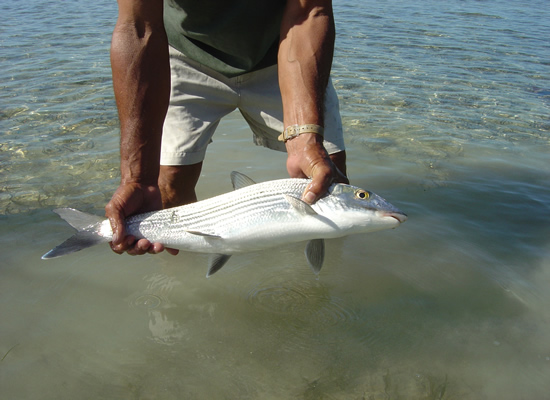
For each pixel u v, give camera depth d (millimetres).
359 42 3004
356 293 1067
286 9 1014
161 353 916
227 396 835
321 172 867
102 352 913
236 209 884
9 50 2688
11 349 908
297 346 935
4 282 1064
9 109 1952
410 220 1316
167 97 939
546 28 3473
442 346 935
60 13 3576
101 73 2365
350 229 876
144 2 912
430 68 2584
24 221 1265
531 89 2334
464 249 1201
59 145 1688
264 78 1192
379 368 889
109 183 1461
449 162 1644
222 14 1084
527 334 960
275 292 1068
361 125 1911
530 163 1655
